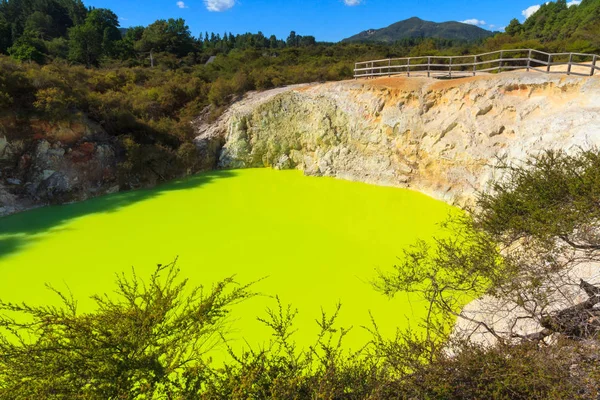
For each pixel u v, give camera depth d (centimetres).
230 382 509
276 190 2308
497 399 487
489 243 809
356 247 1528
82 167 2161
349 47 6950
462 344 644
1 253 1477
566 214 716
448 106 2128
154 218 1858
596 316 606
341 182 2470
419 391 512
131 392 471
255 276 1319
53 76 2272
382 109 2366
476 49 3972
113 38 7794
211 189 2339
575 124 1487
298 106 2747
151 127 2581
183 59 7025
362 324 1052
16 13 7588
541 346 603
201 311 575
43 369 445
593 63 1686
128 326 504
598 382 462
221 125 2995
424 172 2205
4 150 1975
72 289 1241
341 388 526
